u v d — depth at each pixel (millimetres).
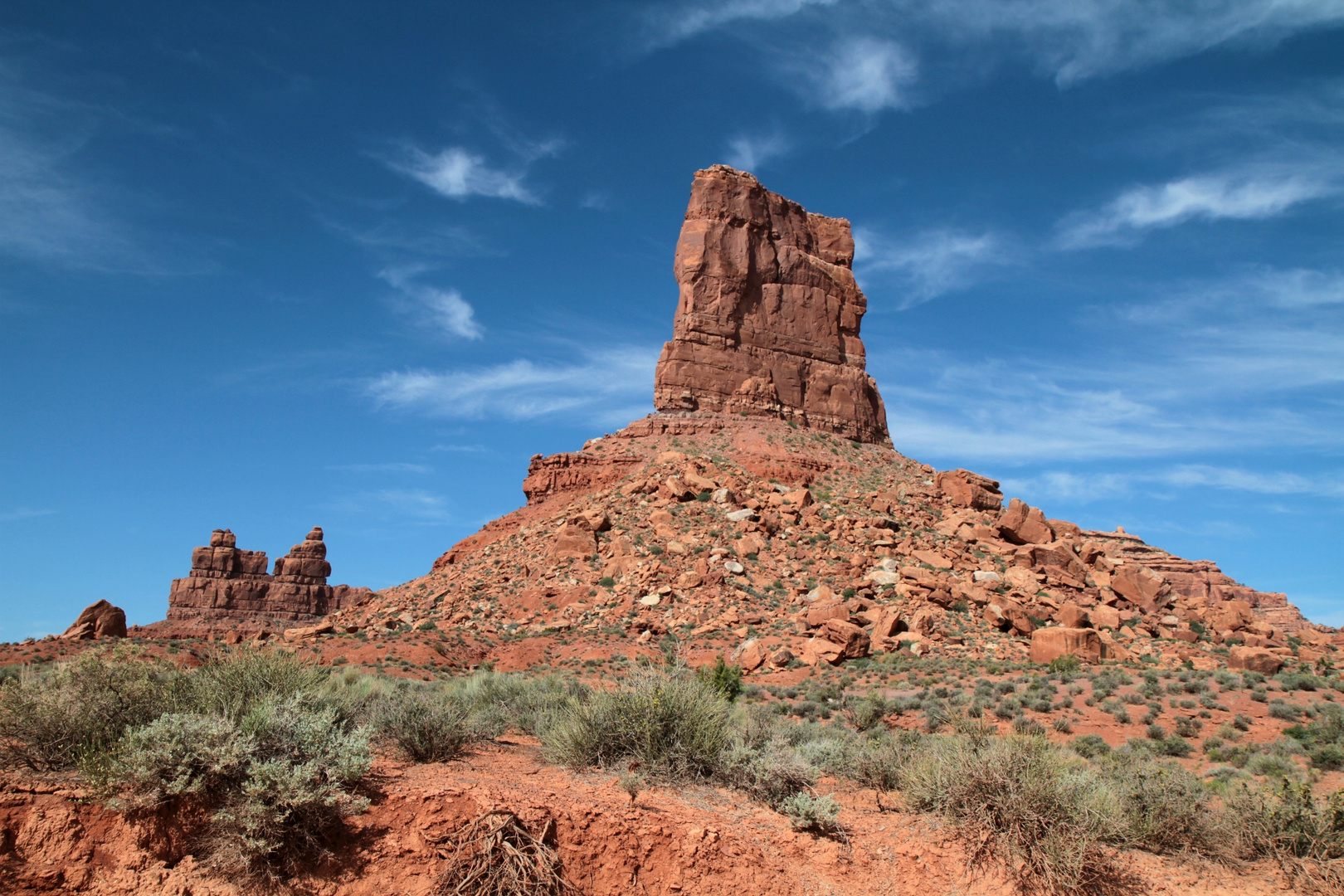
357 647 44406
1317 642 48031
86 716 10211
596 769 12477
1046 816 11250
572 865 9664
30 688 10281
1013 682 34938
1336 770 22516
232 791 9297
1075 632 40125
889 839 11516
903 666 38938
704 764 12711
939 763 12664
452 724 13086
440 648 45312
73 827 8914
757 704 32500
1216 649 45469
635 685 13562
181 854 9016
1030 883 10820
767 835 11016
